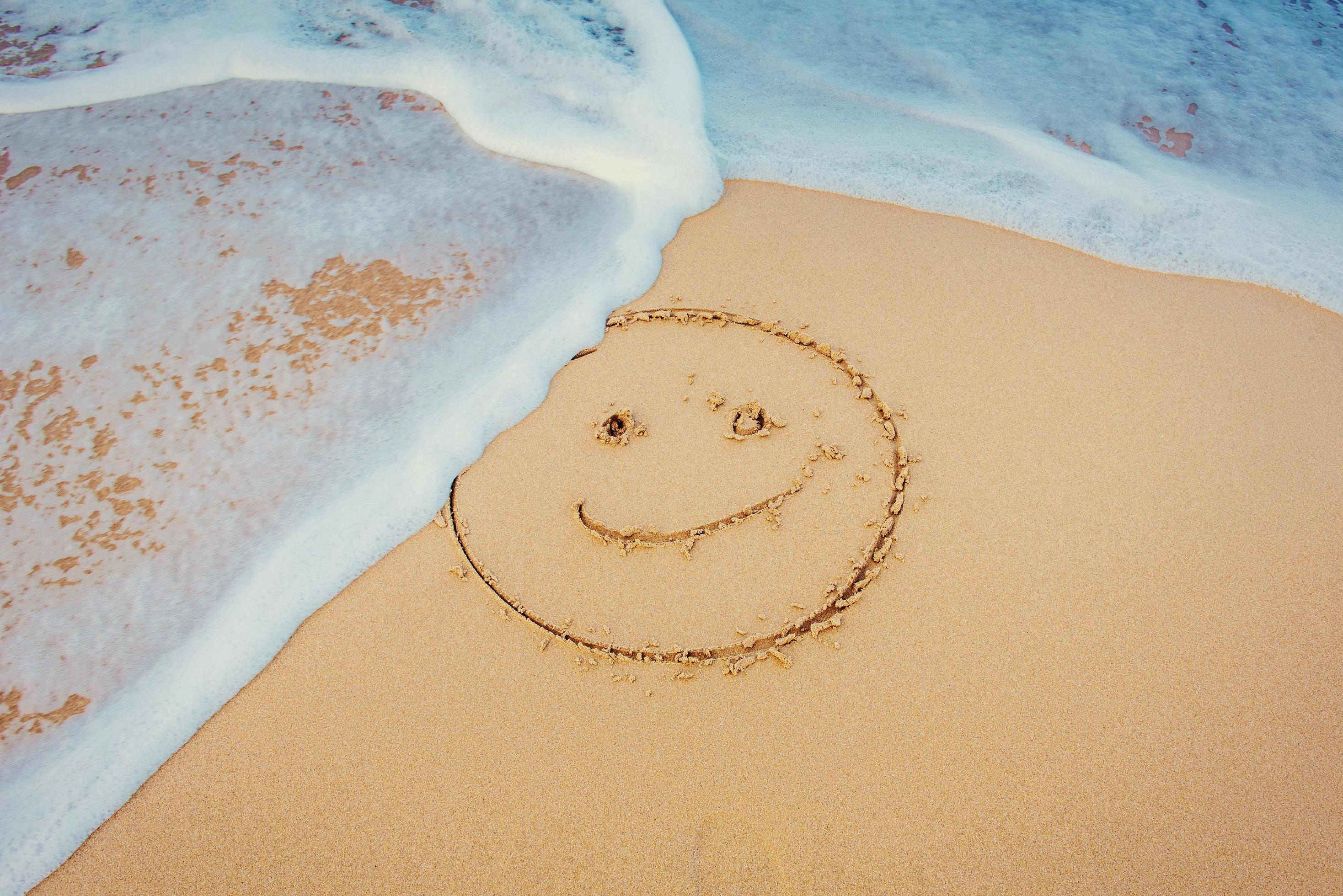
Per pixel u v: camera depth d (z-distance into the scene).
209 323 3.81
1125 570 2.83
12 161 4.55
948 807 2.31
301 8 5.58
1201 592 2.76
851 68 5.29
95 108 4.91
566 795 2.38
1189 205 4.29
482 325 3.83
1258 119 4.89
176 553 3.06
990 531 2.96
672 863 2.23
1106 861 2.20
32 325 3.79
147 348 3.71
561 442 3.34
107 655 2.80
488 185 4.52
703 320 3.79
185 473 3.30
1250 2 5.64
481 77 5.03
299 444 3.39
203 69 5.15
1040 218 4.25
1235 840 2.22
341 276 4.02
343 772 2.46
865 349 3.62
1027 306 3.82
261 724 2.59
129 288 3.94
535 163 4.65
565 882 2.21
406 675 2.67
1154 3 5.60
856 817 2.30
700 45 5.46
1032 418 3.33
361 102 5.03
